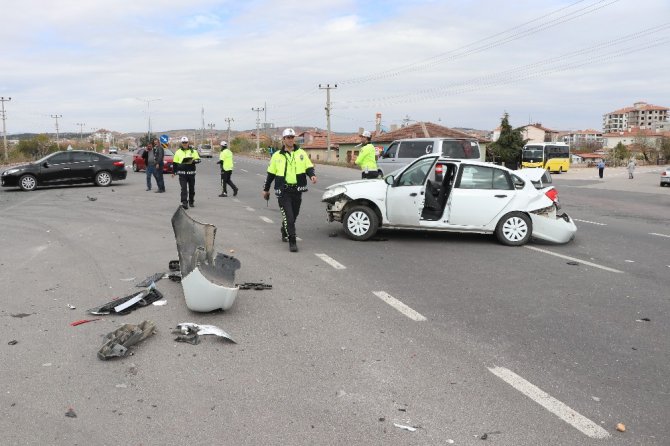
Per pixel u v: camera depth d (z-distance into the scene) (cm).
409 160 1770
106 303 612
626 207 1895
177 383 417
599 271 807
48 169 2138
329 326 545
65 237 1032
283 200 898
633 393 412
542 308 618
